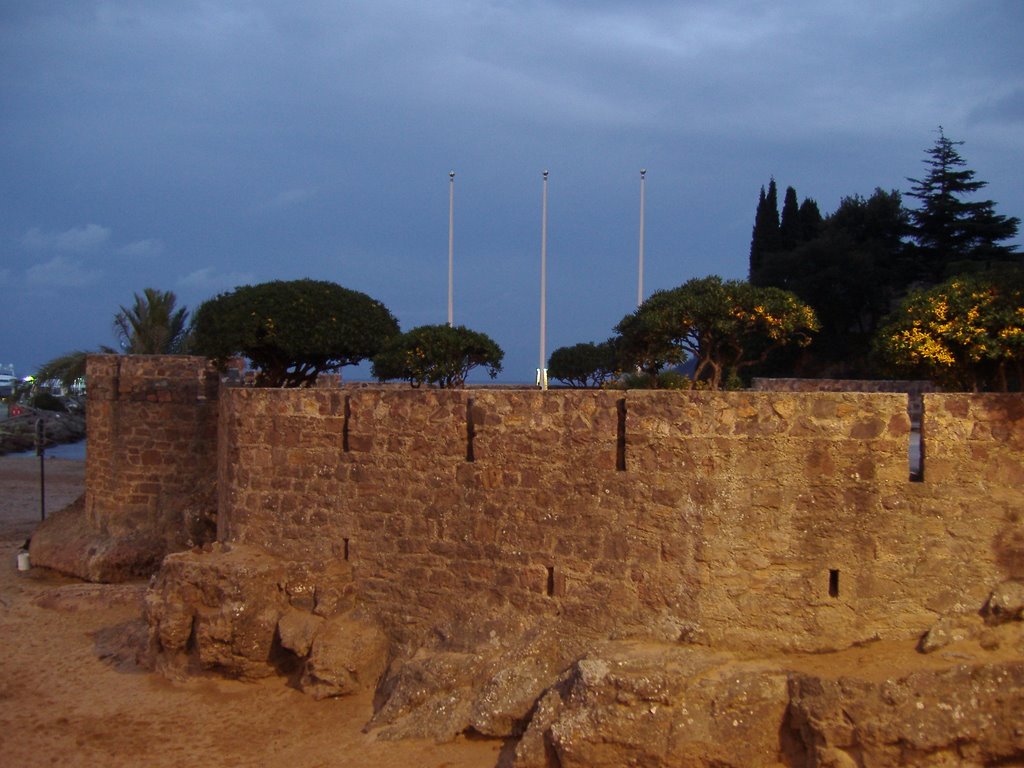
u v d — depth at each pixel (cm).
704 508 1152
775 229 5006
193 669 1450
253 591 1417
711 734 1017
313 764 1155
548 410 1252
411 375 2114
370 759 1142
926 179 4491
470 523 1307
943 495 1106
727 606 1138
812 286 4112
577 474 1227
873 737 973
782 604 1123
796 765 1018
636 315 1925
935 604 1102
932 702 984
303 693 1352
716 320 1734
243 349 2069
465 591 1306
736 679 1043
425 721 1186
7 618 1848
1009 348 1183
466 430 1321
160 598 1502
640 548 1184
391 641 1366
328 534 1440
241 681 1415
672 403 1171
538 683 1159
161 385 2231
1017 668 998
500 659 1214
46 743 1262
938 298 1252
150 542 2142
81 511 2441
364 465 1407
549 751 1059
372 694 1327
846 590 1115
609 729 1027
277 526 1490
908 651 1078
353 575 1412
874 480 1115
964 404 1107
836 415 1125
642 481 1185
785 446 1132
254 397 1520
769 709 1028
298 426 1474
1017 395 1101
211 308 2089
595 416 1221
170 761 1200
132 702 1383
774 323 1728
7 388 11950
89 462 2350
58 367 4619
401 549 1369
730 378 1827
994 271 1277
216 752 1218
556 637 1216
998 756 975
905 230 4450
